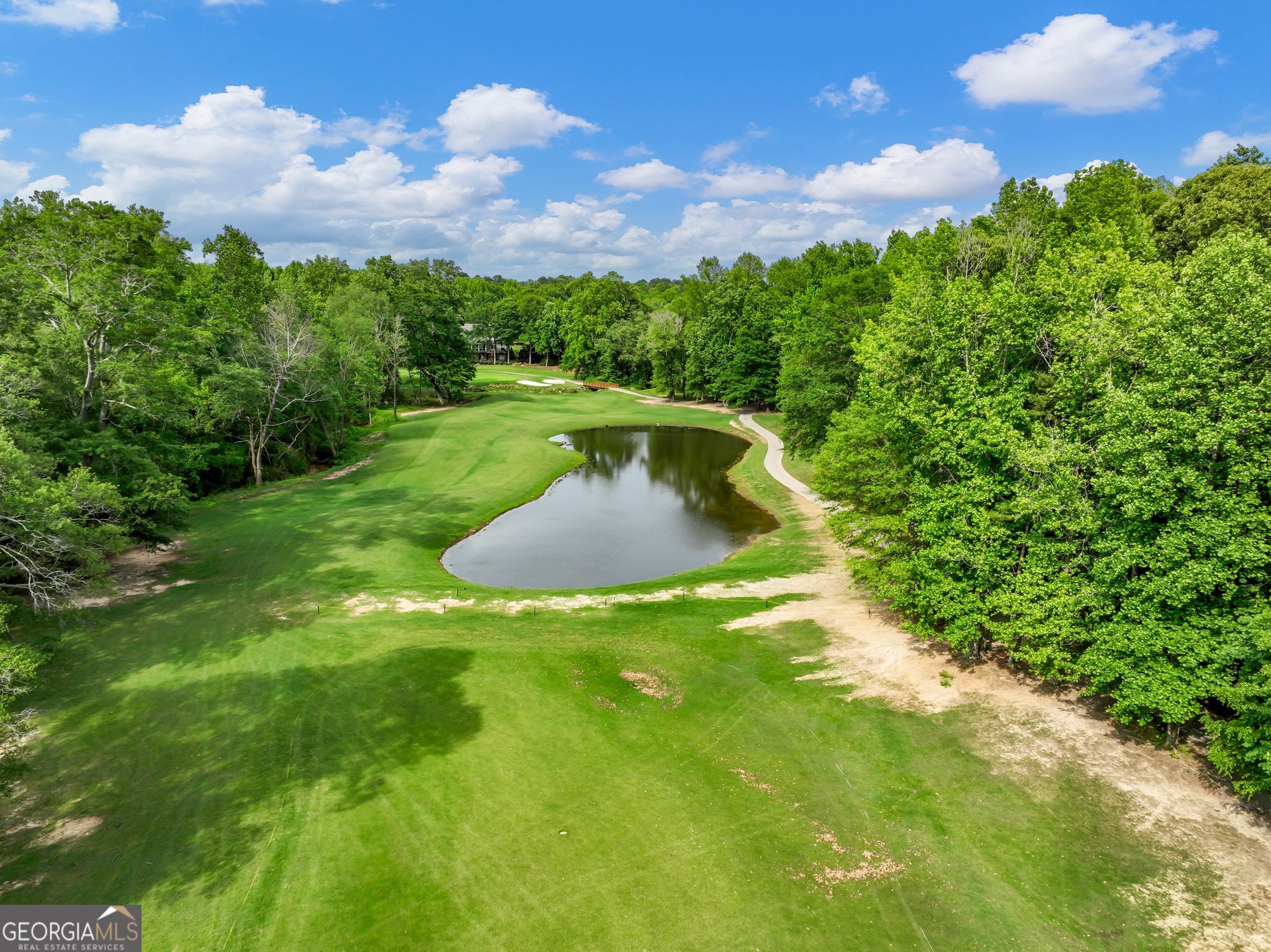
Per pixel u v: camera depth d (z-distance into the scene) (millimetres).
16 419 24375
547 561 35156
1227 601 14492
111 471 28969
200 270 61625
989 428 17922
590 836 14188
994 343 19344
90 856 13422
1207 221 32406
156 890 12625
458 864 13406
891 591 21234
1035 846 13656
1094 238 28797
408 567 32062
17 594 24781
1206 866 12938
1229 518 13859
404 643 23172
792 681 20719
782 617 25656
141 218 35594
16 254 27969
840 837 14133
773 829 14406
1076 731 17406
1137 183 44094
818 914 12141
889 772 16203
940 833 14133
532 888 12789
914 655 21812
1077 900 12273
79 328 29125
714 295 94438
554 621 25703
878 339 27016
